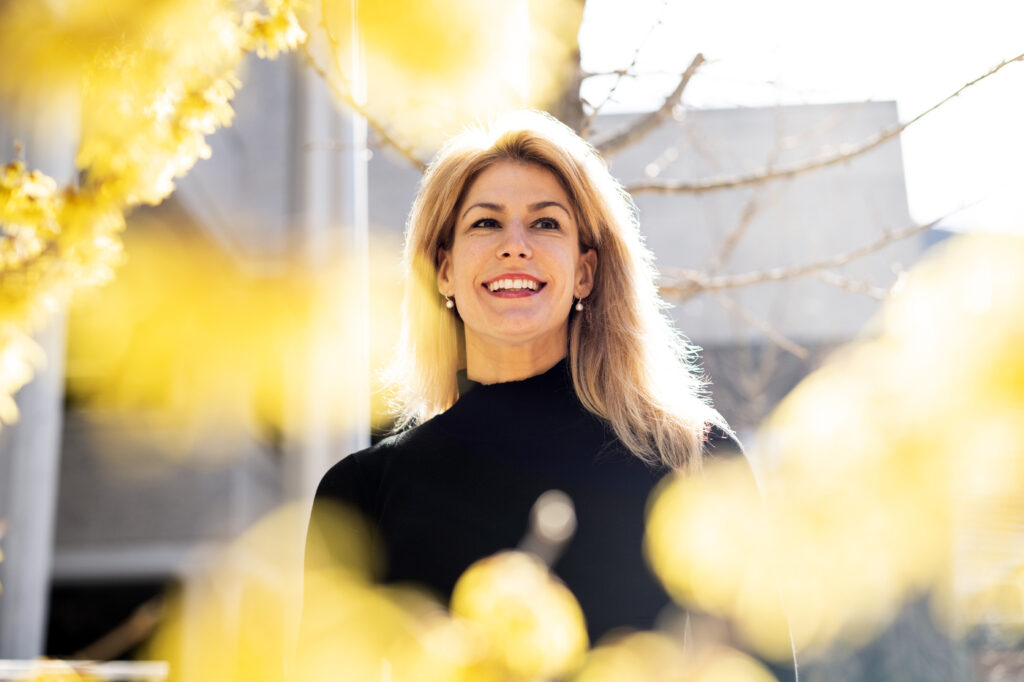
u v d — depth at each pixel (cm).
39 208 228
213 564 800
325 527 200
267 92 643
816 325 1198
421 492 195
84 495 956
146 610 255
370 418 321
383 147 318
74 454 945
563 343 212
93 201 228
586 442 193
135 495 956
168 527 932
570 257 207
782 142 452
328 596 92
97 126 206
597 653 72
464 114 217
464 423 201
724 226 1262
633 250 219
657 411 197
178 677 133
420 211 227
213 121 214
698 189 346
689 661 72
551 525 181
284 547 429
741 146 1192
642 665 71
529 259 204
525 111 222
